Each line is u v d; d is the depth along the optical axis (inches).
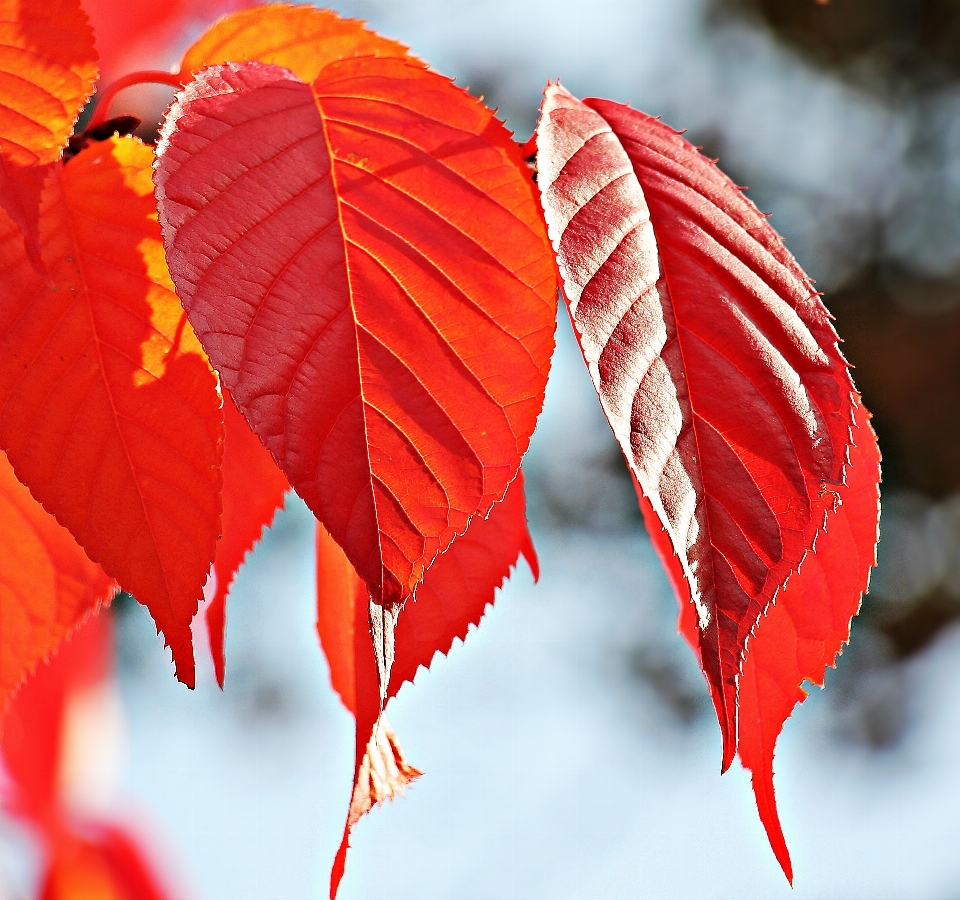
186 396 33.8
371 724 34.7
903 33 186.2
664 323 33.3
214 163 33.0
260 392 32.7
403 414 32.9
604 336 33.1
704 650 32.7
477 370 33.0
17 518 35.3
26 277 33.7
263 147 33.1
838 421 33.3
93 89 33.5
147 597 33.7
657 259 33.5
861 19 185.5
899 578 170.7
